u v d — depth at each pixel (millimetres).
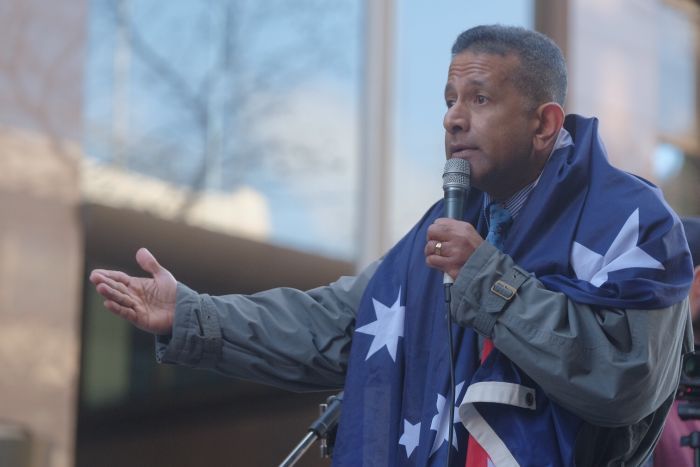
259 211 16406
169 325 7547
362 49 17328
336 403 7941
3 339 15031
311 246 16750
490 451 6609
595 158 7180
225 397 16484
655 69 20375
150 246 15742
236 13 16375
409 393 7176
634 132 19969
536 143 7156
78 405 15539
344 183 17062
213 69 16203
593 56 19562
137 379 16047
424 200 17641
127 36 15883
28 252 15242
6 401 15016
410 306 7379
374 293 7590
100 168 15688
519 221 7113
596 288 6535
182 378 16328
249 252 16281
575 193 7062
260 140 16453
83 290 15570
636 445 6988
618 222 6848
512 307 6512
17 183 15242
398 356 7293
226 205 16203
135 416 16000
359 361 7395
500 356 6789
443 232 6715
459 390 6906
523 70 7125
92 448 15594
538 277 6852
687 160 20453
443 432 6918
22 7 15359
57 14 15539
